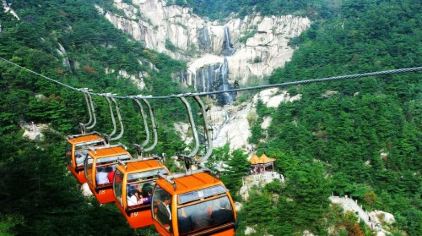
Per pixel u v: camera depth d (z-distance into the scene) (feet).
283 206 223.30
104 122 281.54
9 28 458.50
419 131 395.55
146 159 76.02
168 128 470.80
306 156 374.63
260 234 213.05
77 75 509.35
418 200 309.22
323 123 427.33
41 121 257.96
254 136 483.10
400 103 448.65
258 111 543.39
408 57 537.65
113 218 128.06
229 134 536.42
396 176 338.13
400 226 269.23
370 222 257.96
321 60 633.61
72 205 126.93
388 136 386.73
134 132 293.02
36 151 150.82
